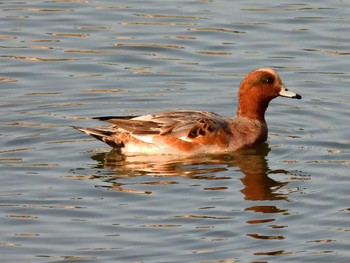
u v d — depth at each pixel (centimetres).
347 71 2072
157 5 2397
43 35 2233
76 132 1806
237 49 2175
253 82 1786
